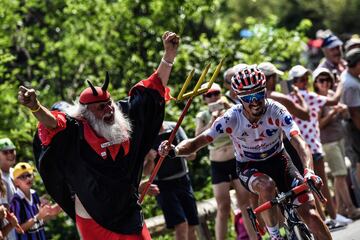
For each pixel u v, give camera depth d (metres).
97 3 31.53
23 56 32.62
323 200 13.97
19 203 17.16
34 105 12.94
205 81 29.36
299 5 53.22
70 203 14.12
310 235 14.48
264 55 30.92
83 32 32.00
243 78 14.75
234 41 30.52
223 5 42.19
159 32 30.75
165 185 19.28
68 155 13.59
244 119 15.23
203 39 30.16
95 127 13.57
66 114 13.54
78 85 31.69
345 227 21.38
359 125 22.45
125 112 13.99
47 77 31.67
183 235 19.25
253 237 19.69
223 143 19.83
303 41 31.45
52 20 32.84
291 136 14.96
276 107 15.16
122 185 13.69
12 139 26.84
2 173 17.27
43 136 13.35
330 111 22.27
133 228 13.82
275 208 14.91
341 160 22.78
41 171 13.62
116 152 13.66
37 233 17.11
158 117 14.22
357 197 24.14
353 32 52.09
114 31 31.23
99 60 31.06
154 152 18.89
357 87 22.30
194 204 19.69
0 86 27.84
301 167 18.89
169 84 29.27
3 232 16.20
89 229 13.91
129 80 27.77
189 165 27.98
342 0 52.03
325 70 22.61
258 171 15.47
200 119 19.58
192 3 30.83
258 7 51.06
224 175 19.97
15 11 32.50
